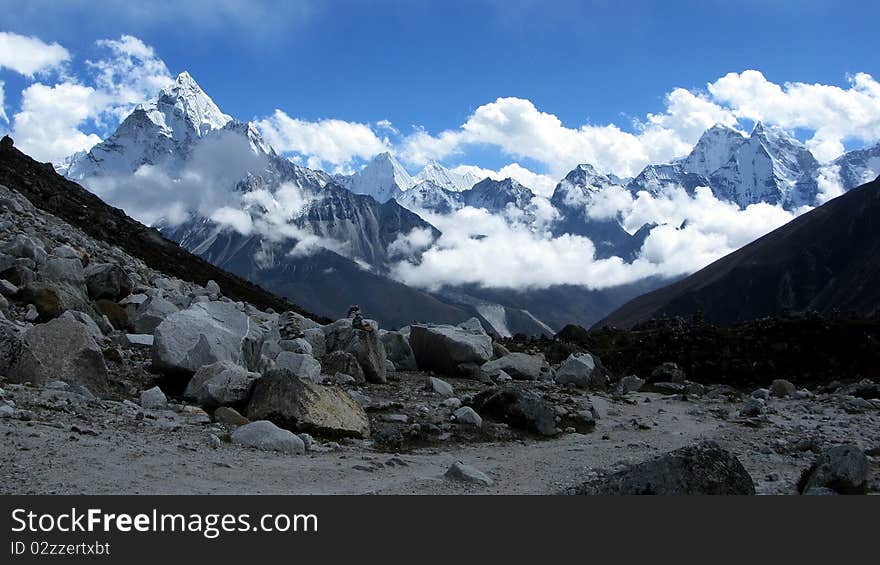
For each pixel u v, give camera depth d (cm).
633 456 1889
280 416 1877
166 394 2145
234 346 2330
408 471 1586
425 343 3397
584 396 3020
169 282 4528
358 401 2258
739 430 2408
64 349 1950
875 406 3017
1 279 2758
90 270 3173
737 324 5431
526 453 1920
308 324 3806
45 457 1291
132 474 1288
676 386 3616
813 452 1998
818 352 4362
